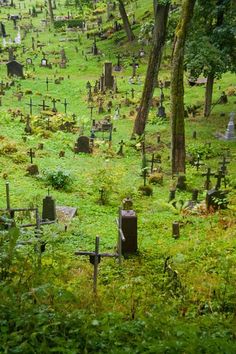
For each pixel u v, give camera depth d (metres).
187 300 10.12
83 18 76.38
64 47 61.78
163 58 51.91
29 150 25.67
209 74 33.00
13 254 9.13
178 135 22.20
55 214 16.02
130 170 24.83
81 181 21.77
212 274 11.87
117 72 50.69
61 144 28.39
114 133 32.78
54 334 6.86
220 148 28.47
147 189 20.75
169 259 12.97
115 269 12.42
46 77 49.19
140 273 12.22
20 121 32.53
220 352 6.68
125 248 13.70
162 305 9.45
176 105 21.86
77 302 8.84
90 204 18.80
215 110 36.84
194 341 6.75
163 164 26.20
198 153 26.91
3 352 6.20
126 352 6.46
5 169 22.02
